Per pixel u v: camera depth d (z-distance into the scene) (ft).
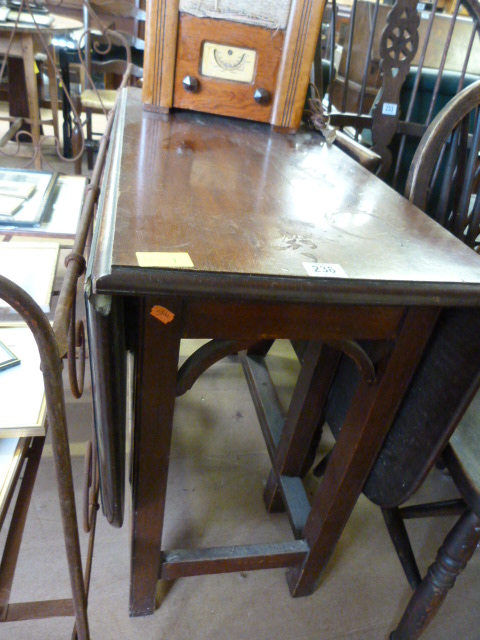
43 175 4.66
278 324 1.89
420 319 2.05
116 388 1.68
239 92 3.19
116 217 1.78
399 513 3.39
